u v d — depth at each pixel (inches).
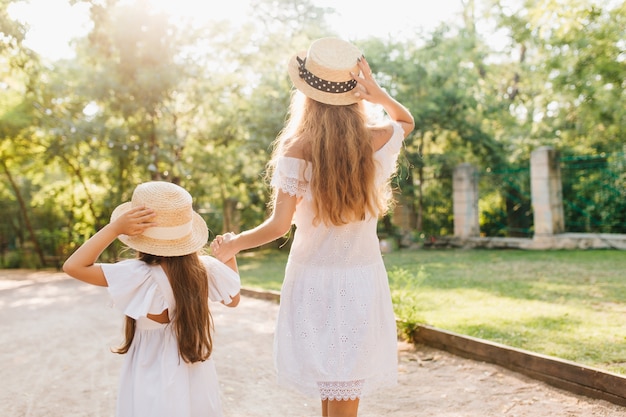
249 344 236.7
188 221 104.3
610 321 240.7
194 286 102.2
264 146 673.0
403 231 720.3
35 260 813.2
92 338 261.1
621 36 490.9
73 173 721.6
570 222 639.8
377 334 101.8
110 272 97.4
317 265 100.9
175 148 670.5
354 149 99.7
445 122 701.3
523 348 201.6
